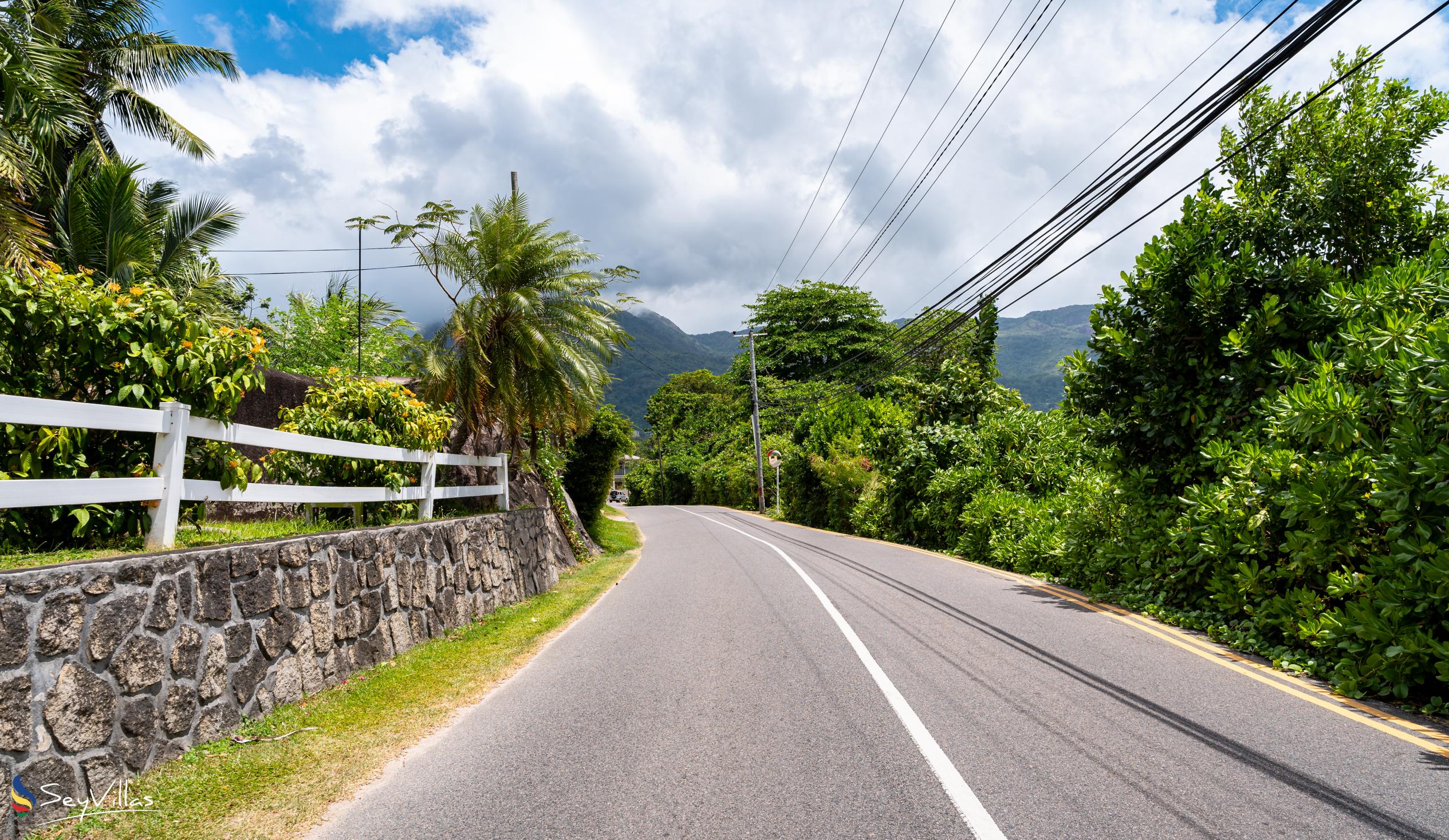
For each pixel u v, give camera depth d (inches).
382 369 927.0
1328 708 187.8
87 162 585.0
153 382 204.7
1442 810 128.2
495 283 561.3
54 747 138.7
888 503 797.2
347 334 936.3
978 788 144.2
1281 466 255.6
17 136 426.3
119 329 195.2
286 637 213.2
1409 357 209.9
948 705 198.5
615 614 381.7
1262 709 187.5
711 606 385.7
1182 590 315.9
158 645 165.6
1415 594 192.4
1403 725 174.1
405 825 140.6
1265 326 310.3
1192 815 129.0
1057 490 588.4
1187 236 347.3
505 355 544.4
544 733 193.3
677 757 170.4
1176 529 320.8
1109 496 394.6
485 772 167.5
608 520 1234.6
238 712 189.8
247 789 157.2
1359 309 262.1
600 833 133.5
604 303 637.3
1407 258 321.7
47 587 140.6
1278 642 250.5
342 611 245.6
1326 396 230.7
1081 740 168.1
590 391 634.2
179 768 163.3
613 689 233.6
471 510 505.4
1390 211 330.0
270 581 208.2
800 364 2306.8
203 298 648.4
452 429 549.3
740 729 187.8
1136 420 363.9
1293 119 362.9
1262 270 324.2
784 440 1686.8
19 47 426.0
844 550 674.8
